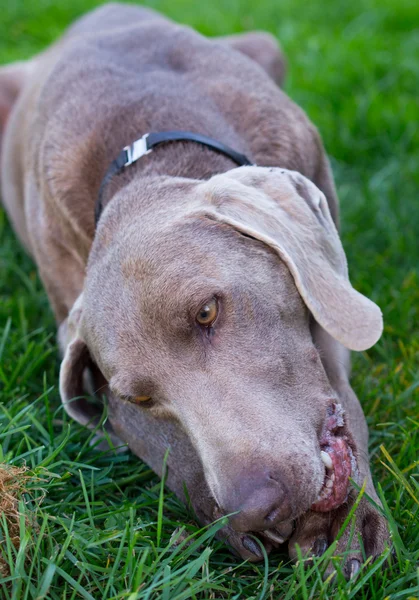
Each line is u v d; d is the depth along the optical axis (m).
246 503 0.75
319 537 0.80
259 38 1.41
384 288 1.18
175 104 1.04
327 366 0.92
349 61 1.68
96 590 0.79
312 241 0.87
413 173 1.38
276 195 0.88
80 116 1.06
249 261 0.84
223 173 0.91
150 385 0.84
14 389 1.04
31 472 0.85
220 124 1.04
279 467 0.76
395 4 1.94
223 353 0.81
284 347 0.83
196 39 1.15
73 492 0.89
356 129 1.52
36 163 1.12
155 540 0.84
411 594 0.75
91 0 2.10
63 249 1.08
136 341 0.83
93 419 0.95
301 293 0.84
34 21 2.02
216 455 0.78
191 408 0.81
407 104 1.54
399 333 1.09
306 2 2.02
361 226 1.31
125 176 0.99
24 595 0.77
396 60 1.68
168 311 0.82
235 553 0.82
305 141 1.07
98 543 0.79
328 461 0.80
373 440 0.93
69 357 0.91
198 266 0.83
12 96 1.50
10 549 0.78
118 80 1.08
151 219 0.88
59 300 1.11
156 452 0.90
